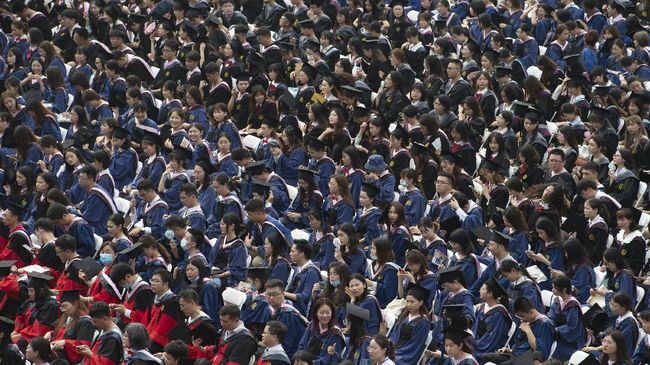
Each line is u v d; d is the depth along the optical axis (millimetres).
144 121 66938
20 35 80625
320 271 52125
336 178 57344
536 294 49125
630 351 47531
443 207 56719
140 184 58344
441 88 72125
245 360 44906
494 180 59844
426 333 46375
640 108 67250
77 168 62375
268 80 74000
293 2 86625
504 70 71188
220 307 49875
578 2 86812
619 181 60688
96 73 75438
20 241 55719
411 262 49438
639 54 77812
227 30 82438
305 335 46688
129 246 53719
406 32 78438
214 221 58125
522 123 66875
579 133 66375
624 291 51188
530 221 56938
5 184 63375
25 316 49562
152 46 81188
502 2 86750
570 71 72938
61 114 71125
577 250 52375
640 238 54188
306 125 68875
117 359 44938
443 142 64125
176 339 45812
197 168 59719
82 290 50844
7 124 68000
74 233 55844
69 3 87188
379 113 69000
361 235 55969
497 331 47375
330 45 78312
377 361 42844
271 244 51562
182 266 52125
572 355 45688
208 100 72812
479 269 51312
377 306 47625
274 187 60375
